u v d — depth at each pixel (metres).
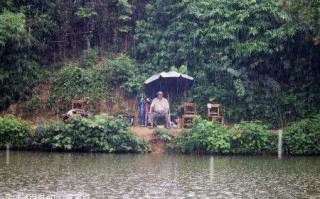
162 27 29.16
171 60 28.03
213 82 27.14
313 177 16.52
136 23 29.84
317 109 26.20
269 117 26.12
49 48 30.00
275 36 26.28
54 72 29.05
